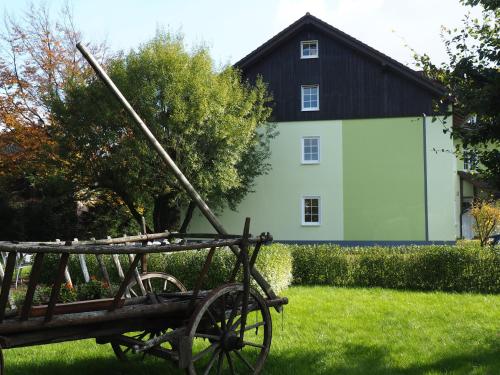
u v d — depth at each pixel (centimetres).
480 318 754
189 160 1775
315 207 2323
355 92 2291
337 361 540
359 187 2275
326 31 2288
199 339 629
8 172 2112
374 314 784
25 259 1175
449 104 636
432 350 579
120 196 1967
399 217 2241
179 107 1736
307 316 771
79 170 1844
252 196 2334
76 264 1015
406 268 1093
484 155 583
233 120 1856
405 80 2250
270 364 529
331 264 1147
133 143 1720
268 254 962
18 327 350
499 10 585
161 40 1844
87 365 534
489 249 1065
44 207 2111
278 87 2345
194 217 2320
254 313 787
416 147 2233
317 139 2320
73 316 374
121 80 1745
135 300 453
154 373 506
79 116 1770
